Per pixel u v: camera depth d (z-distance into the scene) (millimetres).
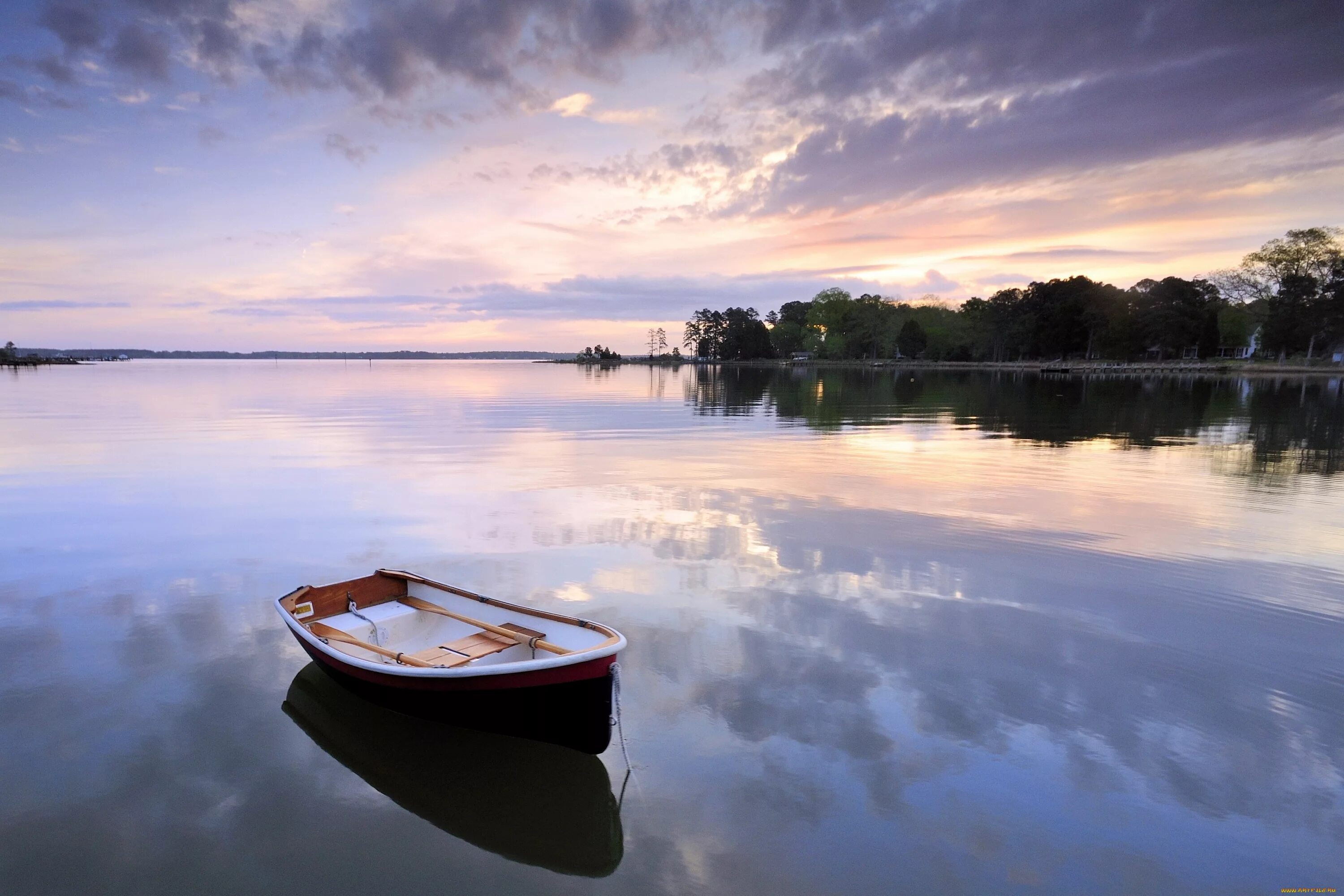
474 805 5699
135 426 30250
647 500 15742
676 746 6375
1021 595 9961
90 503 15320
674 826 5438
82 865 5039
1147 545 12305
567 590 10070
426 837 5371
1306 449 23875
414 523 13680
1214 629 8852
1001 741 6477
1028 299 113062
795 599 9758
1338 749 6398
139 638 8648
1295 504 15500
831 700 7145
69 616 9289
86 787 5867
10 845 5203
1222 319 110250
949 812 5559
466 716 6508
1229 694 7328
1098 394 55094
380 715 6969
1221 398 49344
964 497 16062
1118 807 5633
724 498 15953
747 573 10773
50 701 7176
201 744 6477
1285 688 7453
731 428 30500
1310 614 9352
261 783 5957
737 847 5215
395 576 8773
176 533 13016
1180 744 6461
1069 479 18297
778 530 13258
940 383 74062
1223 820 5492
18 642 8500
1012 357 123875
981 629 8812
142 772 6066
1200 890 4832
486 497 16000
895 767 6090
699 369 141125
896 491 16719
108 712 6984
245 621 9141
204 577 10727
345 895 4809
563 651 6793
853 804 5641
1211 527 13516
